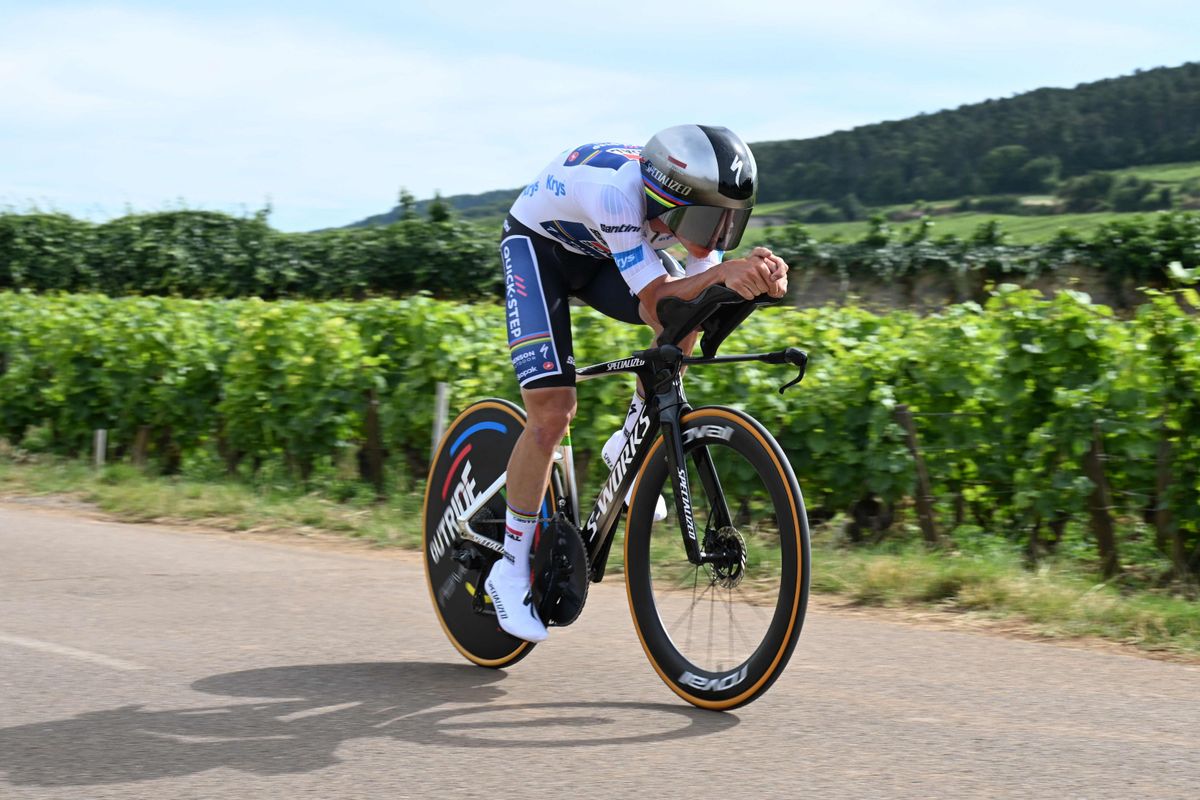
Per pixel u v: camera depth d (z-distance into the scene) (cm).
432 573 461
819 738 347
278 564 642
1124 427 629
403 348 921
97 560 643
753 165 366
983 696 392
